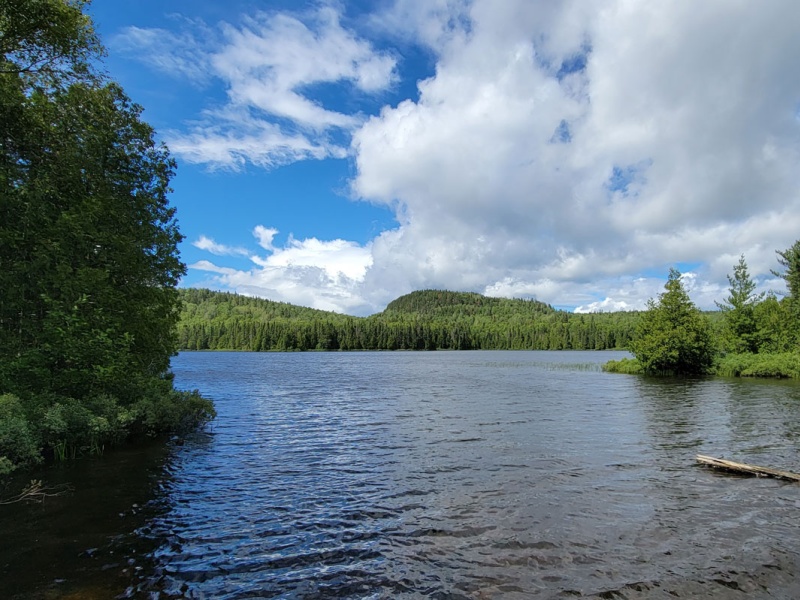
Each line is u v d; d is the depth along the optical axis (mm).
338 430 18641
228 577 6848
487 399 29047
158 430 17250
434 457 14047
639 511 9461
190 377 49812
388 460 13719
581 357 114375
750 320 48406
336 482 11523
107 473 12164
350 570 7090
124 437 15820
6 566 7023
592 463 13180
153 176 20750
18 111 15367
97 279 15984
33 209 15133
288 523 8891
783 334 45812
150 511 9453
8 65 15250
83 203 16422
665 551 7691
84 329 15305
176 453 14555
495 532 8469
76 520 8922
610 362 57406
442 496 10430
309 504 9938
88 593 6309
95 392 15562
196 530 8531
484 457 13984
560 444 15680
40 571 6891
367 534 8391
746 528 8617
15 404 12352
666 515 9250
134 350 19016
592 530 8531
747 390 31781
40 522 8805
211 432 18250
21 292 14719
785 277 48969
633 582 6699
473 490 10844
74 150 16875
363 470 12625
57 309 14711
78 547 7746
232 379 47094
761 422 19516
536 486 11117
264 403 27812
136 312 18703
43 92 16484
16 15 14234
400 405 26578
